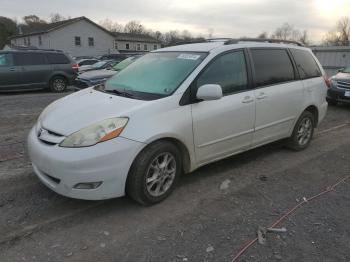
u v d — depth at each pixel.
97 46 53.19
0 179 4.41
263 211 3.85
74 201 3.90
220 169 5.00
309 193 4.33
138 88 4.24
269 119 5.07
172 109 3.86
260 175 4.83
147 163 3.65
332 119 8.88
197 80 4.11
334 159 5.59
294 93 5.42
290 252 3.15
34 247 3.11
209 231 3.43
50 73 14.61
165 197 4.00
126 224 3.51
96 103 3.91
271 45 5.27
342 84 10.38
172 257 3.03
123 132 3.49
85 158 3.33
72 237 3.27
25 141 6.15
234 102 4.47
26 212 3.65
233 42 4.75
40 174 3.75
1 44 67.00
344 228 3.55
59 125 3.62
